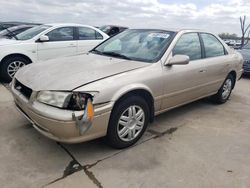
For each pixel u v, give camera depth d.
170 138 3.49
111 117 2.87
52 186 2.44
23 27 8.44
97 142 3.25
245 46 9.41
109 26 13.59
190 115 4.38
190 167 2.83
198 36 4.17
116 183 2.52
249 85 7.08
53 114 2.55
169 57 3.49
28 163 2.77
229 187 2.54
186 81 3.77
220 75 4.61
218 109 4.77
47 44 6.56
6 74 6.10
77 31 7.16
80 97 2.58
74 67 3.17
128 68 3.12
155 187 2.49
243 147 3.34
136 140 3.26
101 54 3.88
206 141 3.45
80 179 2.55
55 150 3.04
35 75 3.04
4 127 3.57
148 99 3.31
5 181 2.47
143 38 3.88
